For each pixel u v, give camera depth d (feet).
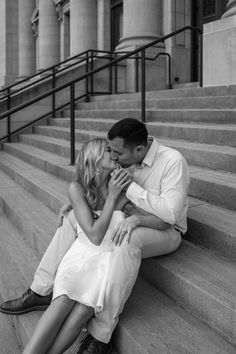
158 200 9.16
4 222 18.03
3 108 33.99
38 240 14.07
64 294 8.25
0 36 72.33
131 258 8.67
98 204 9.55
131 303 9.31
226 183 12.00
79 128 28.25
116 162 9.39
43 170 22.67
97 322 8.47
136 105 26.45
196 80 38.14
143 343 7.88
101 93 36.86
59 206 16.12
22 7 68.44
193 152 15.10
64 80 36.29
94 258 8.71
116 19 46.83
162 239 9.43
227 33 23.32
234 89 20.70
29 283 12.34
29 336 9.55
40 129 32.78
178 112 20.58
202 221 10.68
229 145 15.55
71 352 8.92
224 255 9.98
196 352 7.54
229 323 7.80
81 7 47.26
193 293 8.66
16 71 70.59
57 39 58.85
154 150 9.69
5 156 29.27
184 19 37.27
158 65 36.73
